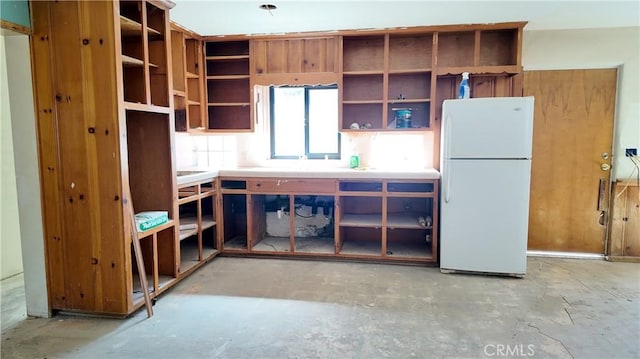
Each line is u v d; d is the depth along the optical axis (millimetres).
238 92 4344
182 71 3846
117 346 2248
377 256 3783
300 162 4426
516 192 3275
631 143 3746
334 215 3971
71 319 2586
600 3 3023
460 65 3900
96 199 2486
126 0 2625
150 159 3068
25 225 2574
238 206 4523
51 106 2463
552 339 2305
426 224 3721
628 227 3824
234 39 4105
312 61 4023
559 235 3977
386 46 3828
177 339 2328
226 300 2906
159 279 3098
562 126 3867
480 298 2926
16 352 2184
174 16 3367
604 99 3785
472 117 3291
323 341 2297
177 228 3150
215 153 4574
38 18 2418
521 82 3730
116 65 2383
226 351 2193
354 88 4164
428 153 4102
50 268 2590
